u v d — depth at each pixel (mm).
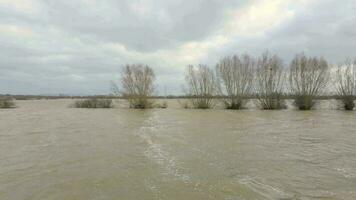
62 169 17516
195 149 22500
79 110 68812
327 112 55250
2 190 14102
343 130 31766
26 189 14195
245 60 65188
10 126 37250
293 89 62969
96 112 61500
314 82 61719
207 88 68188
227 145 23984
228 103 65938
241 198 12633
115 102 85938
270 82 63719
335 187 14016
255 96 64625
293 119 43156
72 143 25359
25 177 16062
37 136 29188
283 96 63375
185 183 14664
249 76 64875
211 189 13797
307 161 18797
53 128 35062
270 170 16875
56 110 69312
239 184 14477
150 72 74438
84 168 17656
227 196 12891
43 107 84438
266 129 32875
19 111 66812
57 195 13375
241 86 65250
